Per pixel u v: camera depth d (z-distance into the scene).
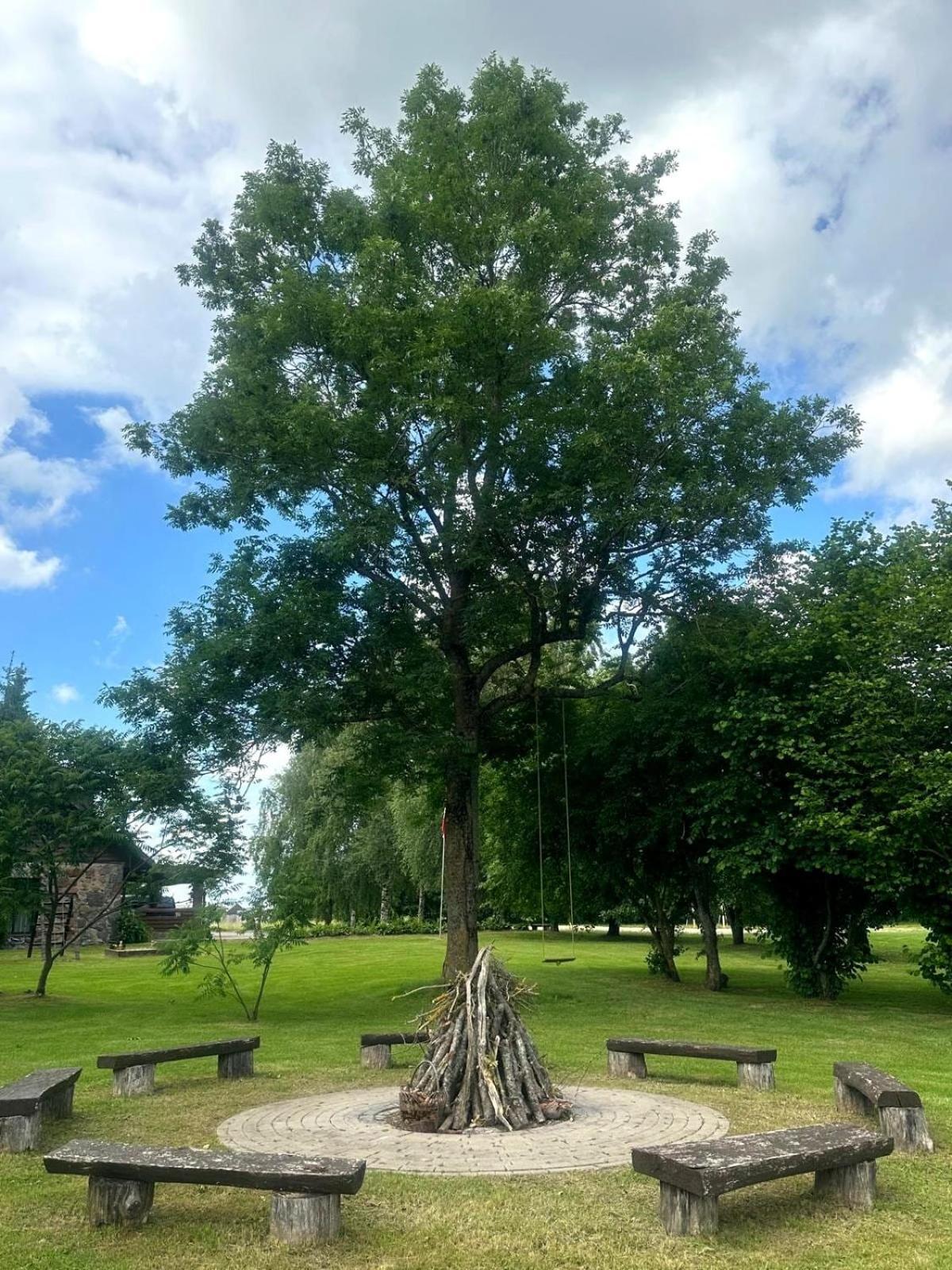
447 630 18.84
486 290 15.73
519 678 23.33
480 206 18.22
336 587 17.98
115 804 18.23
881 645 16.08
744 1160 5.25
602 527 16.72
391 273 16.77
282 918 16.39
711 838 19.42
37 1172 6.61
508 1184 6.05
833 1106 8.34
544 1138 7.23
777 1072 10.38
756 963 29.42
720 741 19.00
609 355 16.28
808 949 19.25
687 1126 7.57
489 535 17.38
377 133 20.39
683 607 19.36
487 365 16.23
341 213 18.25
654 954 24.95
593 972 25.33
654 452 16.42
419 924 49.69
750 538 18.64
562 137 18.89
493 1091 7.70
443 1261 4.84
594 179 18.42
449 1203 5.69
